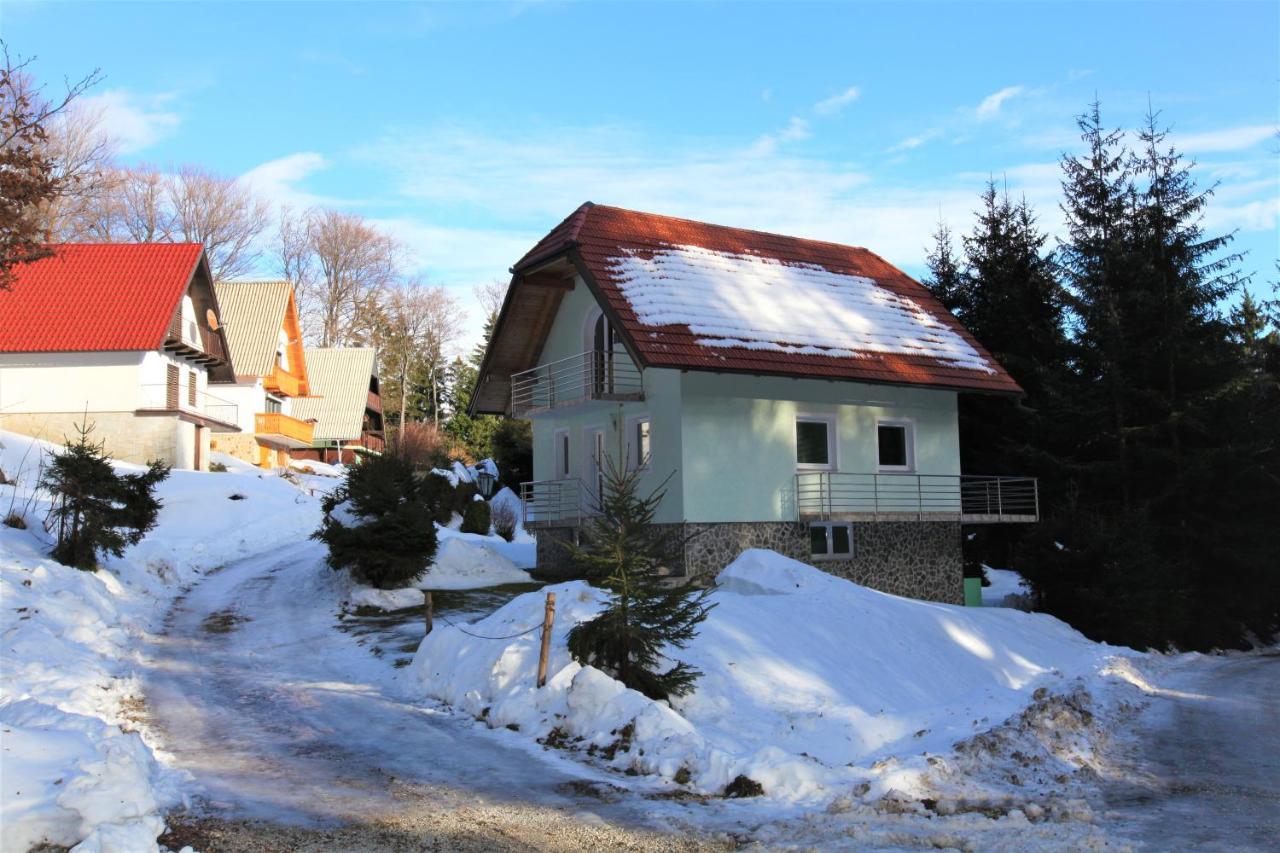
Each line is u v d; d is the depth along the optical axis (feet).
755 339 76.18
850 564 80.33
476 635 47.32
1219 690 57.72
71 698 39.81
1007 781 33.24
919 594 83.92
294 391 201.87
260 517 112.78
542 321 89.76
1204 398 92.89
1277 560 88.07
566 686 39.24
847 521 80.28
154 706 41.04
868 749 38.24
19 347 128.47
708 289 79.66
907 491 84.43
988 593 99.55
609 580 40.04
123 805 23.75
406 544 73.31
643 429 79.15
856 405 82.28
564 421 88.69
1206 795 32.32
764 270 87.66
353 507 76.38
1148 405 97.30
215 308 152.25
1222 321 99.14
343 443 214.69
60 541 66.13
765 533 75.87
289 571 85.20
